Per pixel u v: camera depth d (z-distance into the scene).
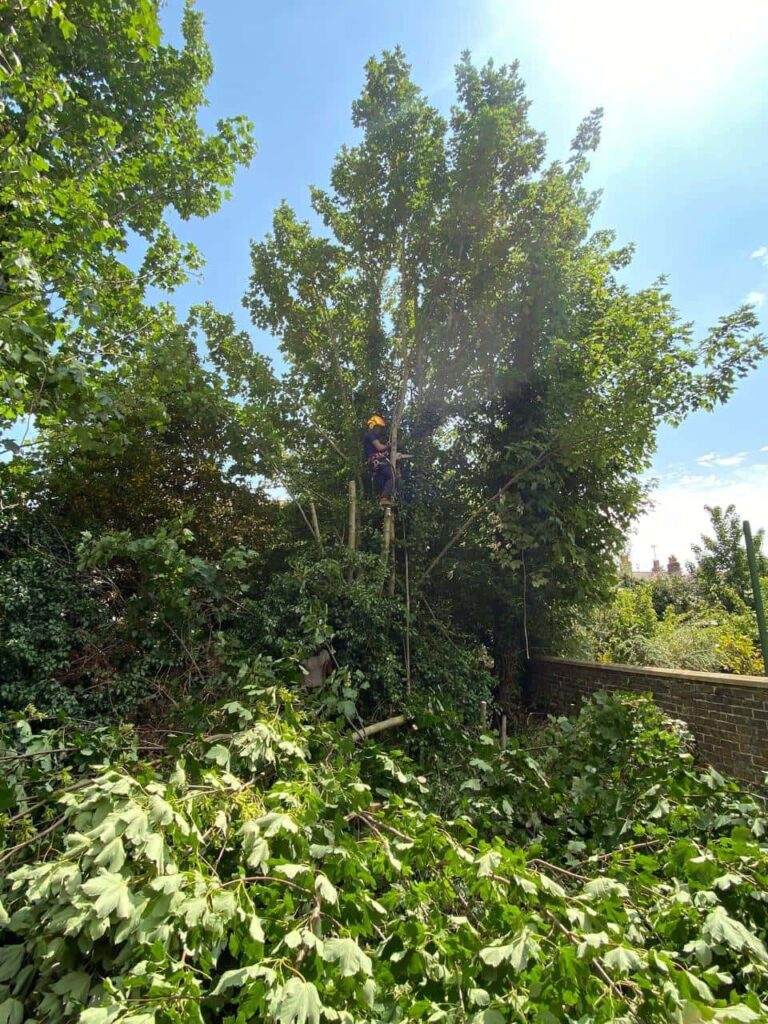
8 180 3.85
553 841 3.15
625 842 3.09
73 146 6.50
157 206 8.12
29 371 3.60
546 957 1.60
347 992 1.45
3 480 5.89
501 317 7.47
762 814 2.99
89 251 5.80
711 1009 1.42
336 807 2.50
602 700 3.97
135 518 6.39
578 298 7.49
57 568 5.64
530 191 7.12
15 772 2.80
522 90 7.44
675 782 3.14
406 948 1.66
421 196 7.32
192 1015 1.33
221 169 8.10
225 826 2.09
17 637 5.07
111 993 1.44
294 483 7.49
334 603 5.92
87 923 1.68
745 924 2.16
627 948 1.57
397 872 2.01
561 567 7.65
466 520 7.93
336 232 8.30
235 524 6.80
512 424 7.89
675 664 9.73
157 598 4.57
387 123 7.46
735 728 5.07
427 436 8.22
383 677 5.59
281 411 8.02
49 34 5.99
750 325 5.92
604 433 6.38
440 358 7.95
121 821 1.84
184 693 4.66
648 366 6.16
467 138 6.98
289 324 8.28
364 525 7.42
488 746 3.61
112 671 5.23
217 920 1.57
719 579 14.26
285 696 3.38
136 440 6.20
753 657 9.09
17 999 1.73
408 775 3.25
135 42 5.54
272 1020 1.31
